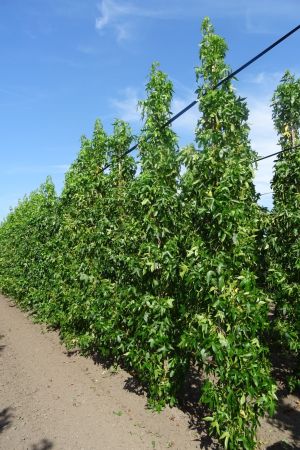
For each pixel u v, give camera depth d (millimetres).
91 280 6949
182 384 5211
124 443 4281
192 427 4613
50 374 6523
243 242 4148
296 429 4785
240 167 4152
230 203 4113
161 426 4633
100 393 5660
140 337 5484
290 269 6281
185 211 4938
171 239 5086
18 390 5832
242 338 3965
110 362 7031
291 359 7215
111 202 6867
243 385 3873
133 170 7297
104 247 6707
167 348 4965
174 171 5312
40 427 4652
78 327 7875
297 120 7055
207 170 4242
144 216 5207
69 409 5141
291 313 6109
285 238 6434
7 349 8086
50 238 9961
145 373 5426
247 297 3934
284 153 6961
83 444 4262
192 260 4195
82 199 7805
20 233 13172
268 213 6969
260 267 6836
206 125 4559
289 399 5734
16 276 13211
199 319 4066
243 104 4734
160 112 5820
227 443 3838
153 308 4961
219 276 3980
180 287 4953
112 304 6371
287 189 6703
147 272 5309
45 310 9570
